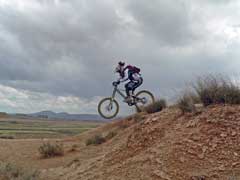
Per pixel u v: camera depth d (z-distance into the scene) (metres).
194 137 9.33
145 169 8.85
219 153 8.57
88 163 11.78
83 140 19.91
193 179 7.93
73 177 10.77
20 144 20.06
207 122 9.71
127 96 16.59
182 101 11.29
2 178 11.47
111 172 9.61
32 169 12.80
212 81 11.33
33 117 159.88
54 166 13.61
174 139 9.63
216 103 10.80
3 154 16.83
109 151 12.32
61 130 67.31
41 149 16.03
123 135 14.96
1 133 49.44
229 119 9.57
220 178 7.75
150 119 11.58
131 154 10.34
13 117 150.00
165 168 8.59
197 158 8.61
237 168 7.96
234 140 8.83
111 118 16.80
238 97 10.60
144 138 10.59
